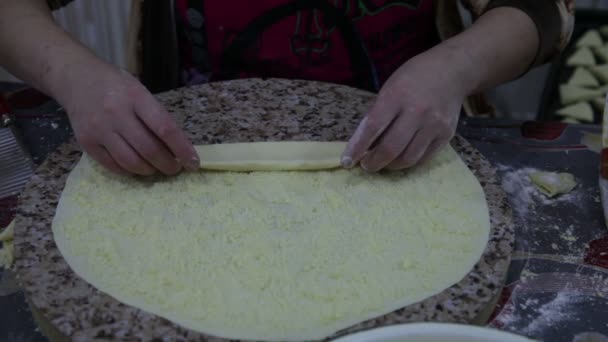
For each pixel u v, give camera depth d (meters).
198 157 0.84
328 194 0.85
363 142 0.82
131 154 0.82
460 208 0.83
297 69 1.21
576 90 1.76
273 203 0.83
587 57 1.79
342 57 1.20
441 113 0.84
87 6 1.82
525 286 0.76
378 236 0.78
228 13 1.17
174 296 0.68
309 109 1.03
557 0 1.03
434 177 0.88
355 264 0.73
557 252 0.81
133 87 0.83
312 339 0.63
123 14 1.84
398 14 1.17
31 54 0.93
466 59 0.91
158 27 1.21
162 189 0.85
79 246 0.75
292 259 0.74
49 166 0.90
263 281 0.71
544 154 1.00
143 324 0.65
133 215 0.80
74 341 0.63
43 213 0.81
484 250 0.76
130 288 0.69
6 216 0.85
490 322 0.71
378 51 1.20
